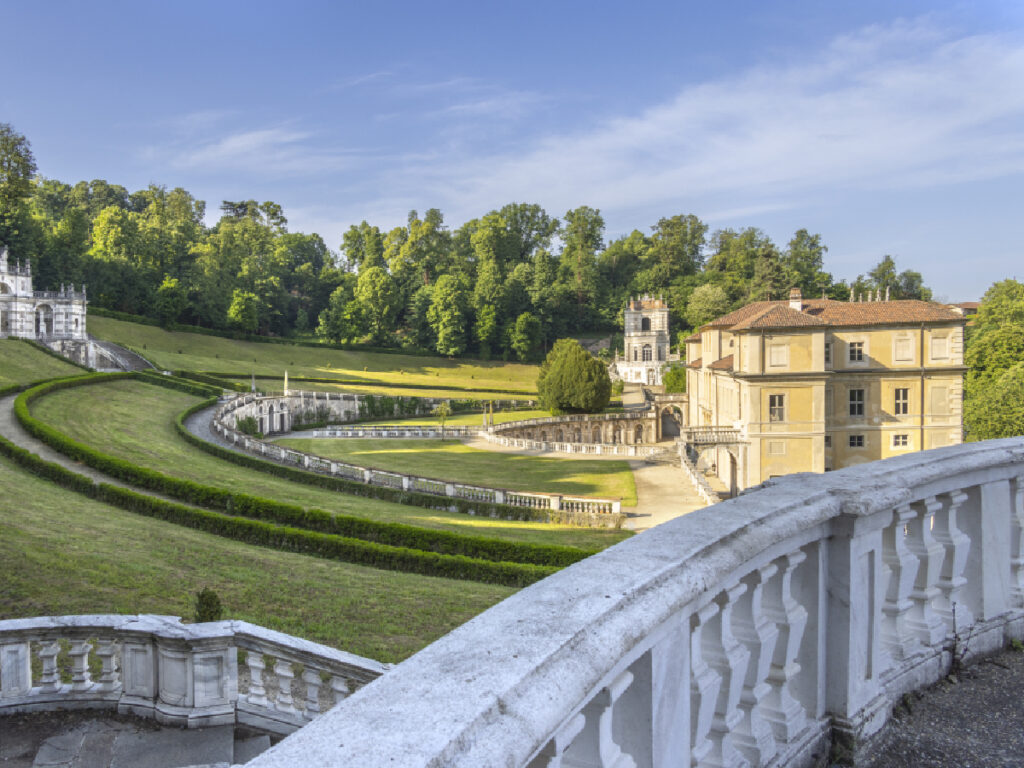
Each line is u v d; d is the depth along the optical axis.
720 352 70.25
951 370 57.12
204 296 136.88
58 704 10.72
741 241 189.88
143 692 10.68
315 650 10.59
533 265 190.62
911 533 6.31
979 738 5.36
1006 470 6.99
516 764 2.30
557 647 2.84
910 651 6.05
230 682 10.67
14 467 37.19
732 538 4.18
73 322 104.19
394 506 43.81
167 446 53.41
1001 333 93.62
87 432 53.00
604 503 44.66
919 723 5.59
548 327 174.38
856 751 5.07
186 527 30.16
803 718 4.98
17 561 18.77
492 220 190.00
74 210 128.12
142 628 10.55
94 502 32.12
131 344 114.94
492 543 30.36
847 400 58.16
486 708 2.45
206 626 10.74
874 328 57.75
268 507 33.47
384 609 19.44
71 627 10.74
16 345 87.44
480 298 164.38
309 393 100.06
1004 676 6.34
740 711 4.56
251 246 174.62
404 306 178.62
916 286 156.50
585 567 3.68
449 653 2.84
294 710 10.76
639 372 151.12
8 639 10.62
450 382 138.75
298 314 175.38
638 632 3.13
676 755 3.72
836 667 5.17
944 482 6.26
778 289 152.38
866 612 5.36
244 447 59.44
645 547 3.96
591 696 2.96
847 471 5.89
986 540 6.83
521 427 88.81
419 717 2.38
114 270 130.00
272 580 21.25
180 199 166.50
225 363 120.38
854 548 5.14
